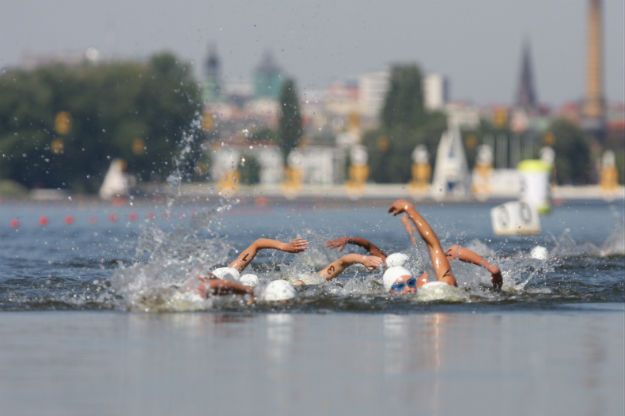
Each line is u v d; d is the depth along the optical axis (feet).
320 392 83.56
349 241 159.43
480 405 79.25
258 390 84.38
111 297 151.02
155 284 144.05
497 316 131.23
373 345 106.63
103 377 89.35
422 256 154.92
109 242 330.13
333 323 123.95
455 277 158.92
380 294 148.97
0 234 396.78
